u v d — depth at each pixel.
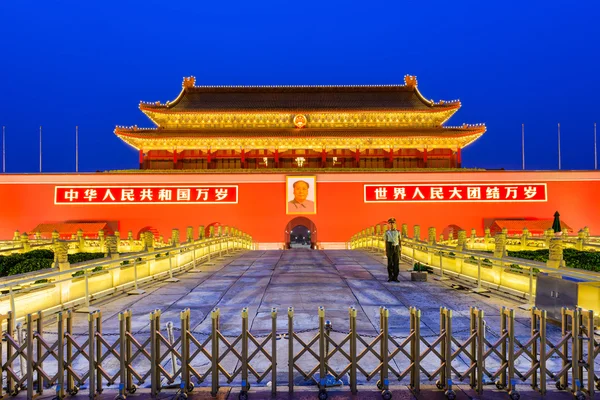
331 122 58.94
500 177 51.97
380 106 60.44
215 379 7.76
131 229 51.28
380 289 17.88
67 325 7.88
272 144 56.31
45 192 51.41
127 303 15.47
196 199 51.84
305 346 7.77
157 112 56.75
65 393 7.79
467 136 54.91
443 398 7.51
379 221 51.75
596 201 51.66
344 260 29.41
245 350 7.71
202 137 54.38
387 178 52.19
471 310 7.90
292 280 20.34
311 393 7.76
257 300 15.87
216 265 26.80
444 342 7.84
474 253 17.98
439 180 52.06
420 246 26.00
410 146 57.38
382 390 7.78
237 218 51.75
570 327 8.29
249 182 52.16
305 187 51.94
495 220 51.22
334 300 15.74
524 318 12.84
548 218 51.44
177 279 20.58
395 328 12.07
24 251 26.80
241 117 58.50
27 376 7.47
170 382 7.91
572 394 7.54
